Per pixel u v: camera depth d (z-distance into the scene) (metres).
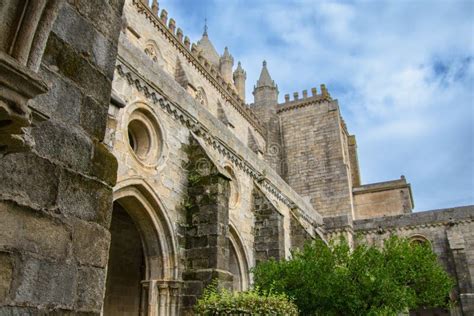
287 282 15.93
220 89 41.28
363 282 14.78
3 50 3.25
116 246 19.92
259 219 23.33
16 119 3.17
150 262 14.77
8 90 3.14
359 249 16.08
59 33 4.45
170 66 33.19
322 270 15.70
